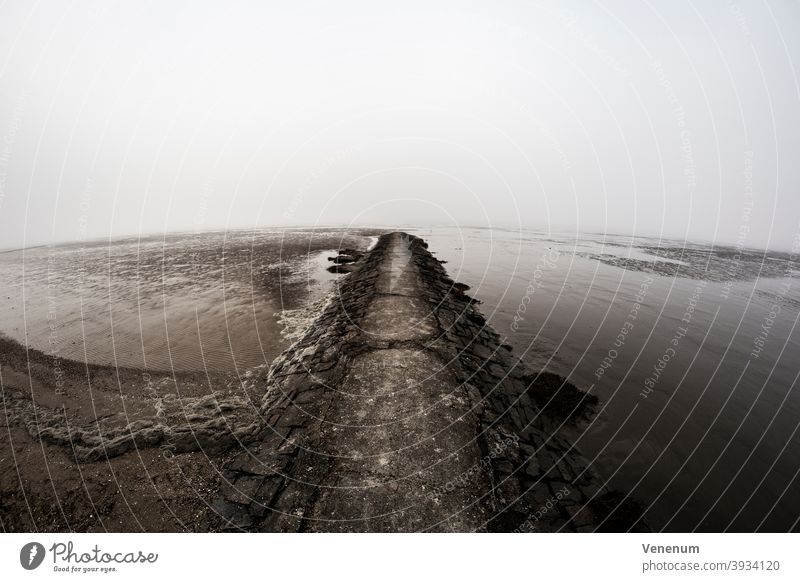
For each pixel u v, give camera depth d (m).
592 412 6.36
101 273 19.73
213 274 18.34
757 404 7.12
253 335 9.50
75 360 7.93
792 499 4.70
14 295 15.26
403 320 9.77
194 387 6.72
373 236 47.75
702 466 5.23
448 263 24.69
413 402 5.71
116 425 5.42
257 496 3.91
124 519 3.75
